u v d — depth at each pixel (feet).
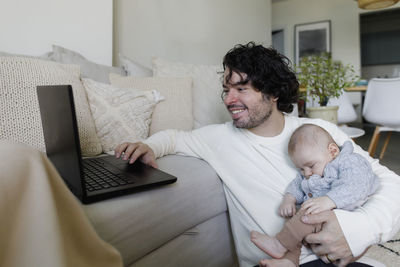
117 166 3.19
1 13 5.18
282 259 2.61
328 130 3.35
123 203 2.37
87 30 6.27
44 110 2.72
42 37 5.66
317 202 2.58
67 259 1.20
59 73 3.86
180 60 9.80
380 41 24.93
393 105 9.18
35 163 1.20
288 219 2.95
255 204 3.13
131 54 8.05
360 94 20.88
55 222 1.15
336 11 20.93
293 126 3.40
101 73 5.16
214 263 3.54
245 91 3.10
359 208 2.57
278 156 3.24
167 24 9.18
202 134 3.84
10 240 1.05
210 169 3.44
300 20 22.00
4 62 3.47
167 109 4.93
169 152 3.90
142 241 2.49
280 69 3.21
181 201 2.92
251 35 13.92
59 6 5.86
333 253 2.41
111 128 4.28
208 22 10.99
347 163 2.78
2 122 3.28
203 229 3.34
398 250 4.48
